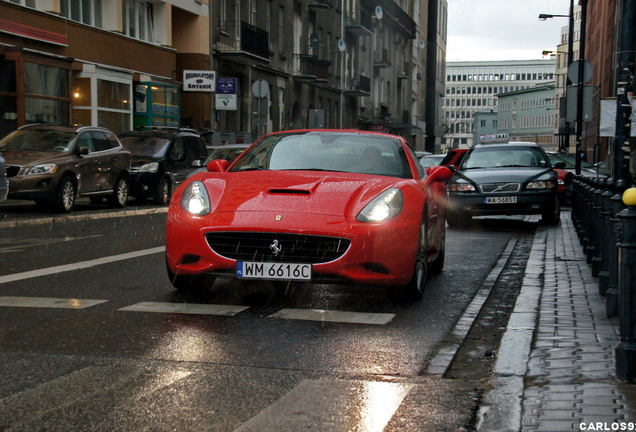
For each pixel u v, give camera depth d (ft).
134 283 26.96
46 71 83.51
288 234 22.33
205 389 14.94
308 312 22.56
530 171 56.65
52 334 19.29
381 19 222.28
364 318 21.99
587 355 16.98
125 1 100.99
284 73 146.61
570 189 83.82
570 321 20.84
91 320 20.94
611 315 21.30
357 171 26.43
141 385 15.14
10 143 59.57
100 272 29.40
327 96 174.91
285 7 148.15
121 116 98.73
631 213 15.07
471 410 13.70
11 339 18.72
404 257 23.11
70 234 44.09
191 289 25.32
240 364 16.79
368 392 14.82
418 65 286.66
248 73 132.36
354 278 22.36
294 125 154.51
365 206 23.08
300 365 16.80
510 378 15.52
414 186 25.12
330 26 176.35
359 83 192.03
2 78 77.97
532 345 18.24
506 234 50.90
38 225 50.11
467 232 52.24
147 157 72.33
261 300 24.22
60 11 87.51
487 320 22.38
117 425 12.92
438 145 340.80
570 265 33.19
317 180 24.61
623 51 41.63
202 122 118.21
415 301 24.76
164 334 19.43
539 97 534.37
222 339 19.03
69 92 87.61
